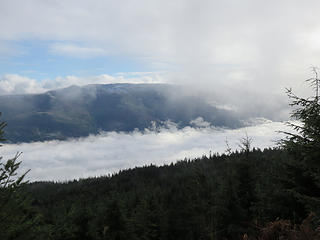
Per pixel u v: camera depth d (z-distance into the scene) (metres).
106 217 24.33
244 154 13.54
